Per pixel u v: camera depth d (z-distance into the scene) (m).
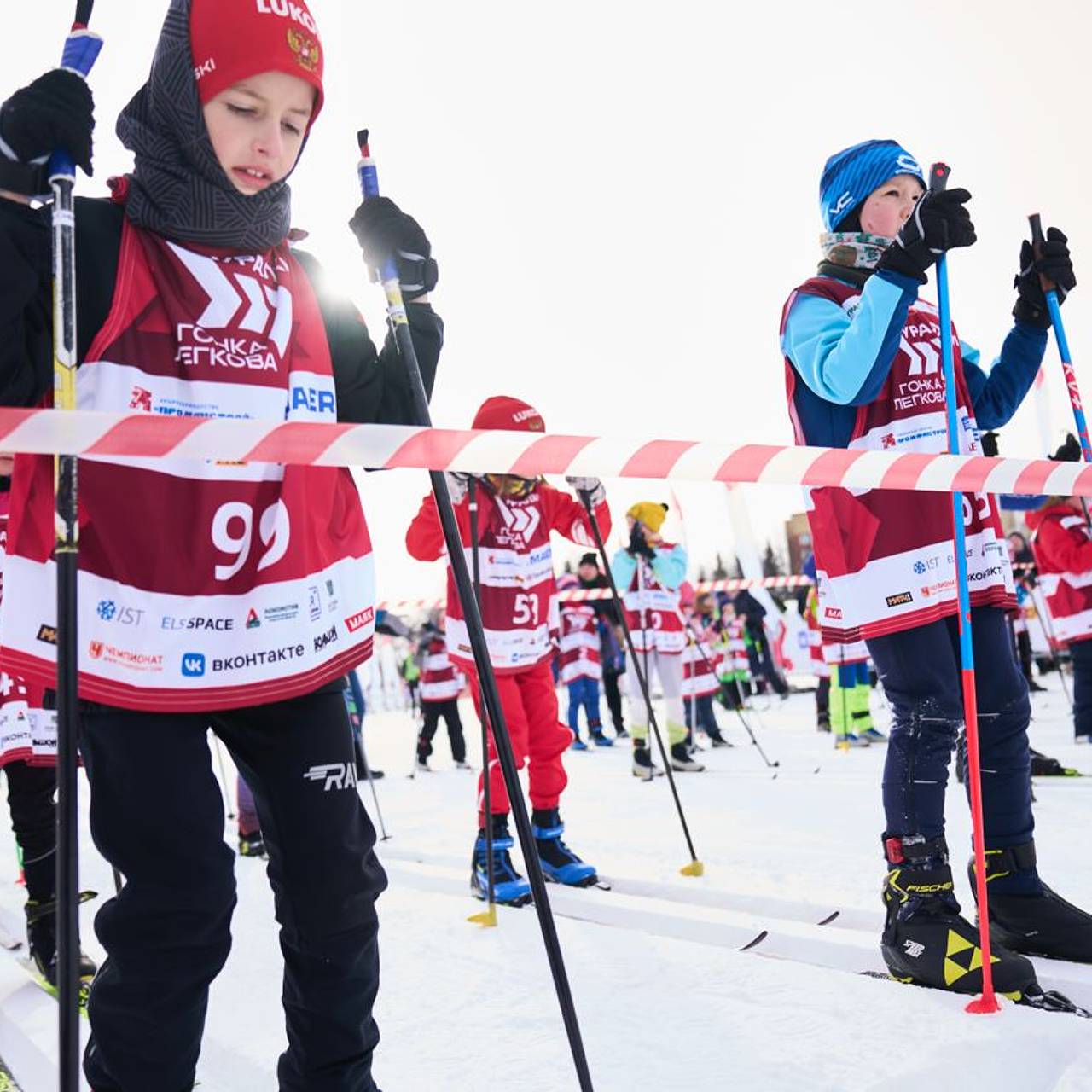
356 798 1.50
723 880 3.35
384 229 1.72
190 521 1.39
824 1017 1.99
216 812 1.40
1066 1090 1.64
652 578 6.67
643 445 1.64
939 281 2.07
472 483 3.40
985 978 1.96
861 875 3.27
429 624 8.61
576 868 3.49
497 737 1.48
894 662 2.32
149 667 1.34
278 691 1.43
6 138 1.23
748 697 12.66
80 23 1.34
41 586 1.35
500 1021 2.11
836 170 2.53
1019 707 2.38
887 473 1.83
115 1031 1.33
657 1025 2.03
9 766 2.71
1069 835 3.59
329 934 1.44
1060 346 2.50
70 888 1.08
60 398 1.19
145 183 1.43
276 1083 1.91
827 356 2.28
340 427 1.39
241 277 1.49
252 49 1.39
